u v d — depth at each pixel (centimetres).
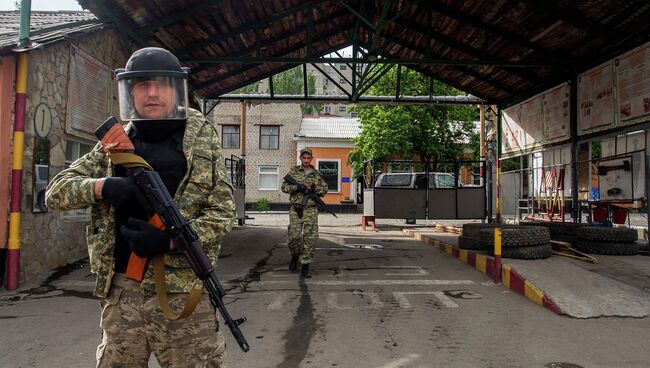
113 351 191
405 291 613
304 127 3195
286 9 992
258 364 362
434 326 462
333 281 679
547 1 883
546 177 1240
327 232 1439
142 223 175
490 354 385
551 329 452
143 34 896
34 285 620
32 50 611
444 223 1825
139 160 183
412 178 1742
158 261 181
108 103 855
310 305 542
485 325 465
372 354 385
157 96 192
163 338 187
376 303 551
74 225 766
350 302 556
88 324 463
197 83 1335
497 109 1519
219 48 1149
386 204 1424
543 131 1251
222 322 471
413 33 1196
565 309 504
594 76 1032
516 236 705
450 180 1731
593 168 1030
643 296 539
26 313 500
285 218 2123
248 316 496
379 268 786
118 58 895
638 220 935
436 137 2175
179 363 189
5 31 762
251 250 1003
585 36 981
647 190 795
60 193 183
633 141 930
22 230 622
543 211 1253
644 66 886
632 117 917
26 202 629
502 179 1473
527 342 414
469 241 873
